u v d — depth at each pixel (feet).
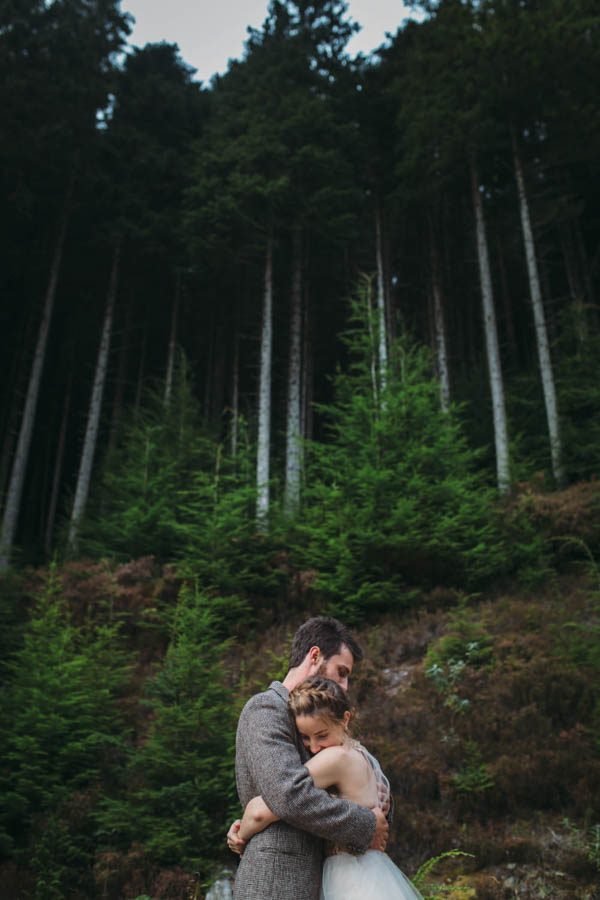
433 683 32.40
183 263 86.99
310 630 9.43
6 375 103.09
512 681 30.50
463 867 22.59
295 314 73.61
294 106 78.33
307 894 7.29
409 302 105.29
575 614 36.04
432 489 45.65
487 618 37.35
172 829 24.85
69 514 73.46
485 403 72.33
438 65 71.87
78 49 79.20
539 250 90.94
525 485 51.26
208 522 46.47
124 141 88.43
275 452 82.12
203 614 34.83
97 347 103.14
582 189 83.05
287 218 74.59
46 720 28.81
